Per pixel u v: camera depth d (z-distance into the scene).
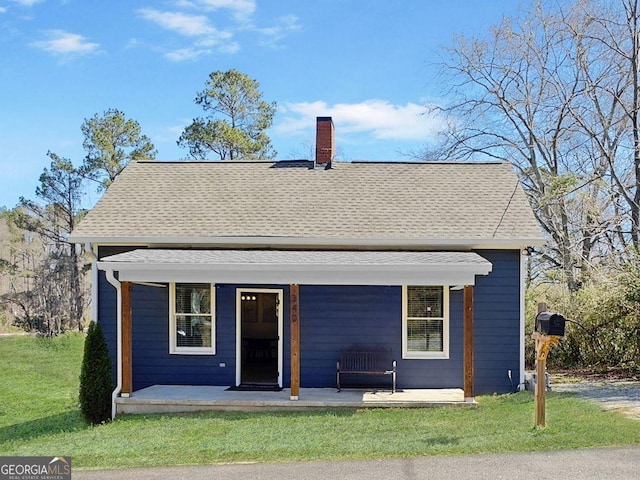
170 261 12.76
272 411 12.79
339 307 14.80
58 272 33.50
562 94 24.08
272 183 17.41
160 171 18.27
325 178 17.61
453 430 10.23
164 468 8.52
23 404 16.52
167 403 13.02
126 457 9.23
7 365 23.64
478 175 17.59
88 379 13.14
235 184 17.38
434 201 16.17
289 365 14.79
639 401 12.07
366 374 14.52
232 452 9.23
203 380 14.98
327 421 11.52
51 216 33.34
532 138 24.83
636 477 7.24
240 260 12.93
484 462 8.08
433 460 8.30
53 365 23.56
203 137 35.34
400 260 12.95
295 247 14.86
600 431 9.29
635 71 21.53
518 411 11.55
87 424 12.95
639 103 21.47
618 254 20.67
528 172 25.23
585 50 22.84
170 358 15.04
